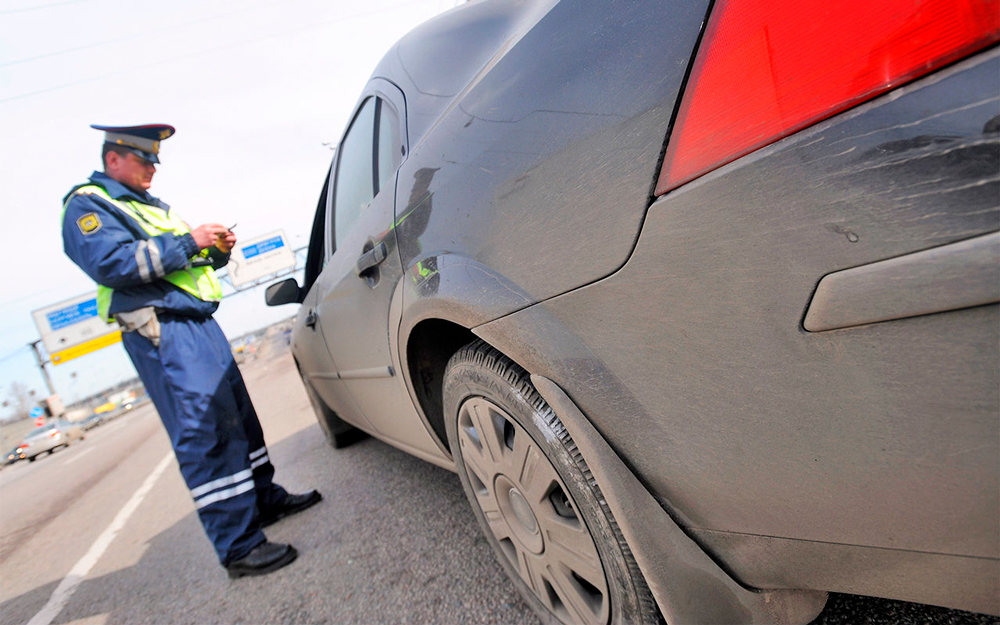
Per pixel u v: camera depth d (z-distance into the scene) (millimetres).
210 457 2115
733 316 600
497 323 938
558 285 826
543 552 1128
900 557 569
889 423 510
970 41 415
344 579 1843
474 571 1644
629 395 761
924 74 441
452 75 1367
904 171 452
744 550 733
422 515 2158
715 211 586
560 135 806
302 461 3707
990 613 535
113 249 1949
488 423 1145
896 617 969
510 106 940
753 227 556
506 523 1241
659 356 702
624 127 697
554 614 1193
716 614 779
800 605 795
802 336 545
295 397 8305
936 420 479
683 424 706
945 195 433
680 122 624
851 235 488
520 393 989
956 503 496
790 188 521
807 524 631
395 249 1335
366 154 1854
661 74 655
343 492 2738
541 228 844
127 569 2764
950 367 457
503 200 931
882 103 462
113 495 5219
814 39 501
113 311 2057
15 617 2600
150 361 2104
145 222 2205
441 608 1505
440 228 1127
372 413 2191
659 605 809
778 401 589
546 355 857
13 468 21906
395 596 1633
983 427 454
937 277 442
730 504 703
